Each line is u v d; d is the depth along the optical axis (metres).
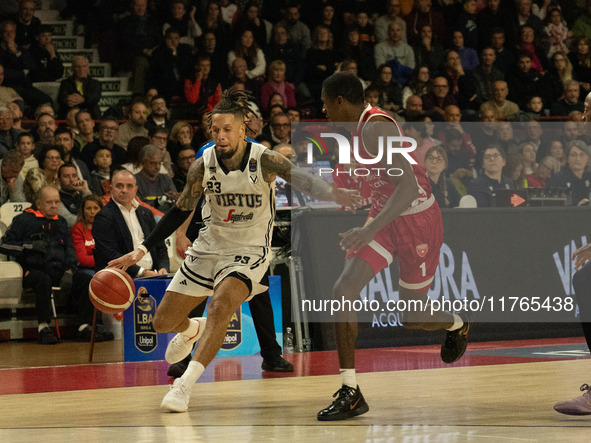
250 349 12.41
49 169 17.67
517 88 24.66
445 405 7.01
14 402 8.02
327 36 23.41
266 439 5.49
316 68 23.11
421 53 24.17
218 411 6.98
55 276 15.57
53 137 18.53
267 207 7.46
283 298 13.07
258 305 10.20
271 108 20.66
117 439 5.64
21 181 17.42
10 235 15.28
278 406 7.21
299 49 23.05
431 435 5.52
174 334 11.82
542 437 5.34
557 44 26.03
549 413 6.43
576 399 6.04
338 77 7.02
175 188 17.94
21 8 20.58
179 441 5.49
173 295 7.55
